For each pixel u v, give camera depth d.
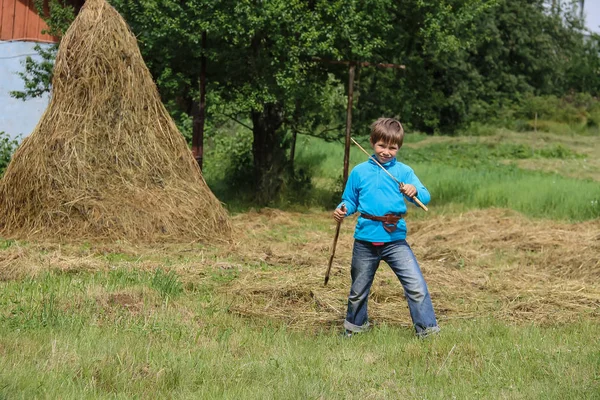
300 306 9.11
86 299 8.42
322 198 21.41
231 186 22.19
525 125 51.53
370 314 8.80
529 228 16.27
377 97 21.91
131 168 13.98
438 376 6.38
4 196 13.64
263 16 17.92
